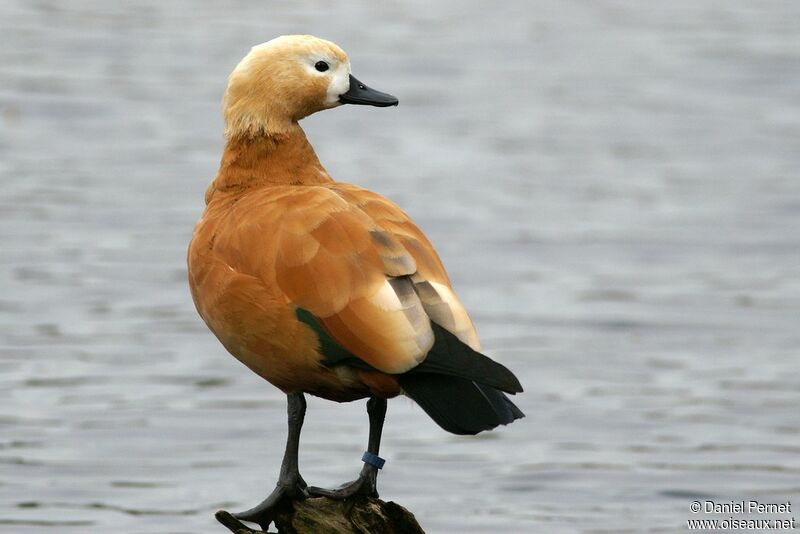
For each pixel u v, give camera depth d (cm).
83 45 3169
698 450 1333
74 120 2623
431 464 1293
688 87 3086
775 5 3947
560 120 2823
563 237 2094
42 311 1677
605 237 2092
